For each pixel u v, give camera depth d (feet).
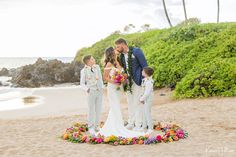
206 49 79.61
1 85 126.82
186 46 82.69
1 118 52.75
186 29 94.17
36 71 129.49
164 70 79.71
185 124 41.29
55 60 137.90
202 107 52.80
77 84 126.21
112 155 28.55
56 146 32.30
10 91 96.99
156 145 31.53
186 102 59.06
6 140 35.78
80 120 47.34
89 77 37.32
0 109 62.13
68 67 132.87
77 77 132.16
